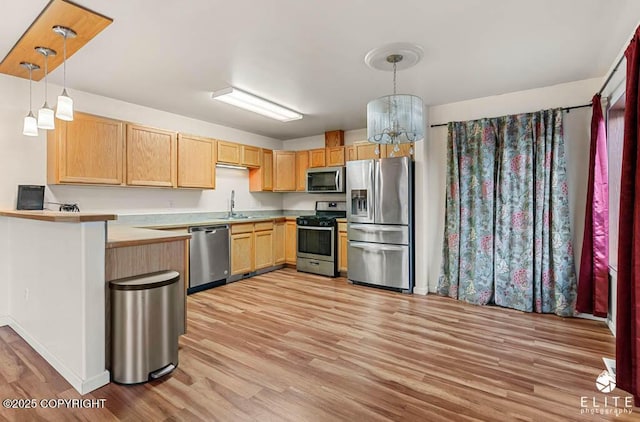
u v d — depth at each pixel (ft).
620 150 9.11
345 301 11.96
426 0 6.12
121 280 6.70
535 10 6.47
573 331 9.12
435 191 13.06
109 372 6.55
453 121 12.46
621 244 6.05
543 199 10.54
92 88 10.75
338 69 9.29
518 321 9.91
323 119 14.84
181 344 8.29
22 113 9.73
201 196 15.42
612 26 7.06
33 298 8.05
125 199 12.48
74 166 10.12
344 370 7.02
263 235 16.61
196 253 13.17
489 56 8.52
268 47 7.98
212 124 15.53
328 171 16.79
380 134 8.36
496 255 11.36
